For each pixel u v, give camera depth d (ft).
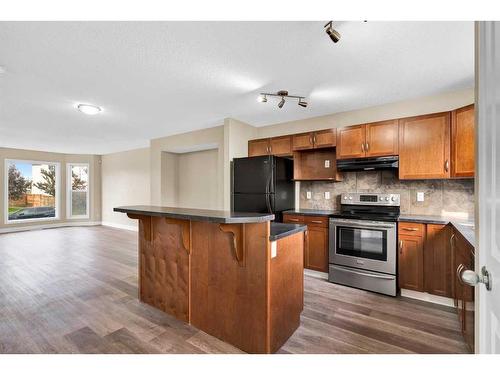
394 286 8.48
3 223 20.36
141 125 13.96
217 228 6.17
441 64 7.20
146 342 5.98
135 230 21.62
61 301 8.05
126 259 12.85
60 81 8.31
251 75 7.97
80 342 5.92
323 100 10.03
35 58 6.88
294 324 6.43
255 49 6.51
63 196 23.65
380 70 7.60
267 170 11.17
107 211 24.49
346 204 11.24
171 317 7.13
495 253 2.45
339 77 8.07
